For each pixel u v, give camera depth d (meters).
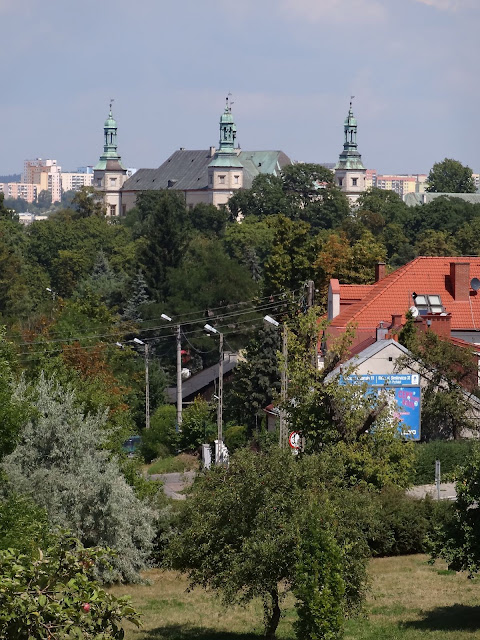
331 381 65.25
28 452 57.69
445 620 46.78
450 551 45.44
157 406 140.38
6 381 52.81
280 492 41.12
